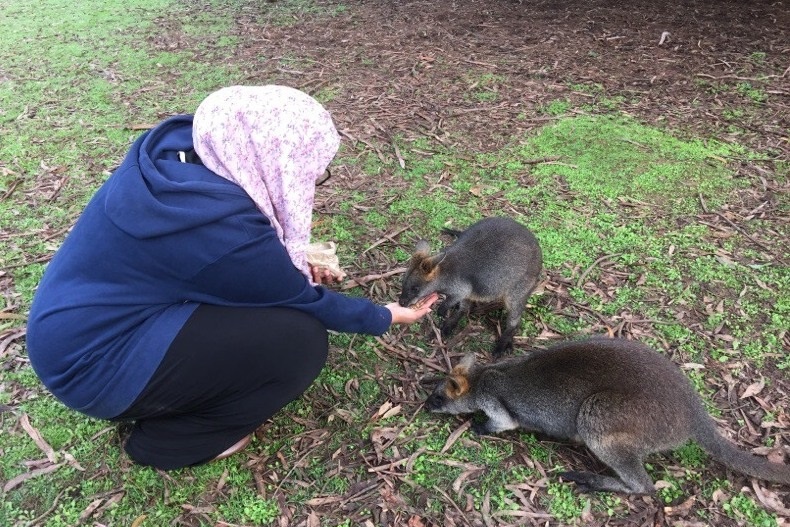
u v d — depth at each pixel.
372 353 3.28
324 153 2.29
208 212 2.06
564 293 3.62
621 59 6.64
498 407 2.81
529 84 6.13
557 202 4.41
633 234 4.06
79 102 5.88
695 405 2.53
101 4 8.72
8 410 2.93
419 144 5.15
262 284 2.24
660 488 2.58
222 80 6.32
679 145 5.05
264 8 8.45
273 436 2.82
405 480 2.63
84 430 2.84
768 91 5.89
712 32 7.26
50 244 4.02
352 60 6.74
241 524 2.48
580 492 2.57
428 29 7.54
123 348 2.21
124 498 2.56
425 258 3.45
